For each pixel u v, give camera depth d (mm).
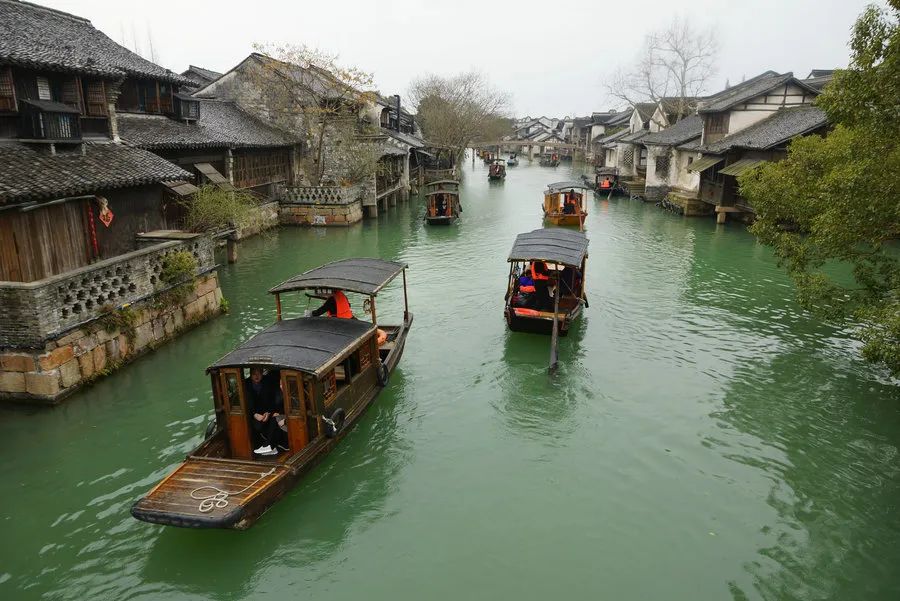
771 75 47875
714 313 15898
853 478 8969
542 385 11891
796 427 10328
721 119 31719
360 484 8875
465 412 10922
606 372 12438
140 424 10133
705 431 10250
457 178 53000
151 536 7703
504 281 19172
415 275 20062
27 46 12414
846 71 9383
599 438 10062
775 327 14852
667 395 11469
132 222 13984
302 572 7242
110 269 11359
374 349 10586
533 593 6906
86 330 10852
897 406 10961
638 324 15133
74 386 10594
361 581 7109
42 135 11812
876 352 9281
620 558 7449
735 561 7402
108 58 15922
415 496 8633
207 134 21797
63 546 7492
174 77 19328
